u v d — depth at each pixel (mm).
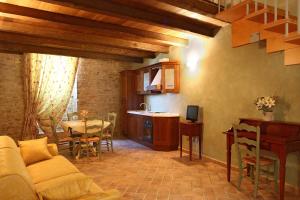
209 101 4684
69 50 5992
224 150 4340
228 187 3271
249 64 3818
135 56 6664
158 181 3504
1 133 5918
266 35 3330
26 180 1496
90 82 7148
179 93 5633
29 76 6086
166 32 4855
